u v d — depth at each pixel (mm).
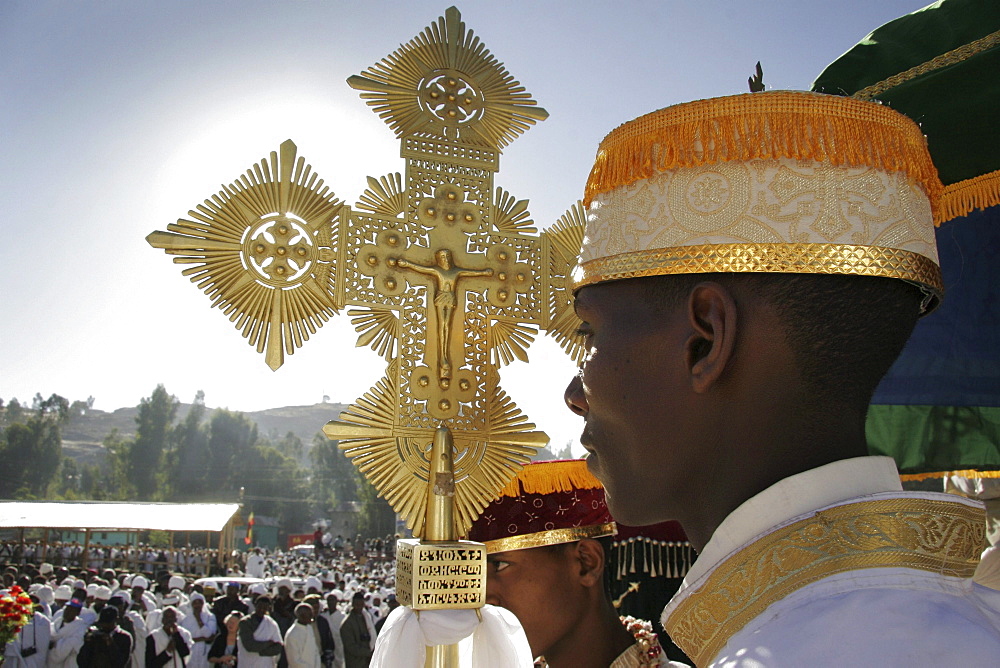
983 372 1954
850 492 780
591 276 956
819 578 723
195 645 10883
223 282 1856
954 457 2027
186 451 95625
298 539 72500
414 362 1924
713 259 832
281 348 1865
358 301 1916
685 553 2754
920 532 729
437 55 2064
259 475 95688
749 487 828
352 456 1863
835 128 838
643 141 898
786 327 816
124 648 9547
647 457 883
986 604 750
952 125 1762
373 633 12250
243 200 1885
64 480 103688
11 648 9859
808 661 630
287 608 12188
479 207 2029
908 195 873
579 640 2004
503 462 1930
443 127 2043
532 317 2016
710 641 792
